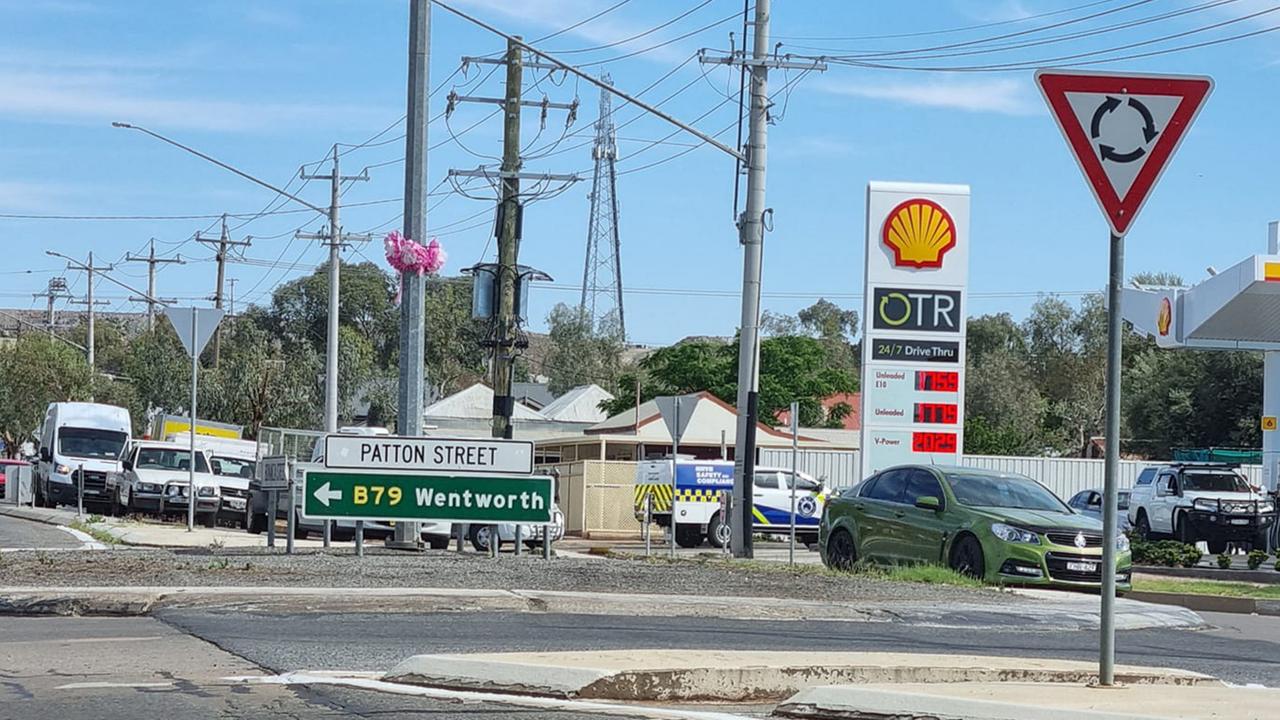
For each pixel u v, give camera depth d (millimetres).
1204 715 7406
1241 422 58562
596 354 98188
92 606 12641
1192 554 27500
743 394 26891
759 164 27094
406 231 22281
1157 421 61562
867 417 29422
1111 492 8430
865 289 29531
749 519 26672
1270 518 31281
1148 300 42531
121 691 8406
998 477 19844
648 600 13875
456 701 8273
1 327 126125
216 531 29312
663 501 32656
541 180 32125
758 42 26984
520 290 31875
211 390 62438
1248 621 16344
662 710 8203
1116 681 9250
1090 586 18094
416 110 22312
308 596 13141
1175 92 8023
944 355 29594
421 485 18016
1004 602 15516
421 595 13414
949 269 29672
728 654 9648
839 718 7891
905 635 12688
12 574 14672
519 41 24609
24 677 8914
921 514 19531
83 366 73875
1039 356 93188
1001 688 8430
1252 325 39406
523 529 25750
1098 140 8023
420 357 22578
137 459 37750
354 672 9281
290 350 96625
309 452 30406
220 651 10180
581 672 8594
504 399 31578
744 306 27078
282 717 7707
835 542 21031
